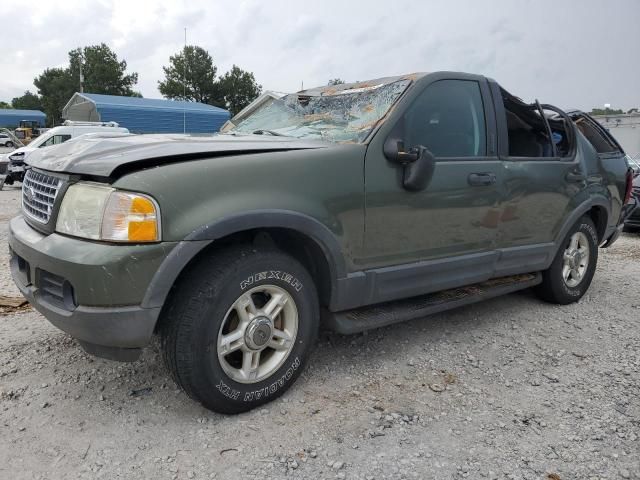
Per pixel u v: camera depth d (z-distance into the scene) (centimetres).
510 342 400
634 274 627
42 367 333
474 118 384
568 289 487
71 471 235
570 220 461
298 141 319
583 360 372
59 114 7644
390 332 410
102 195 250
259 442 261
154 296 248
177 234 250
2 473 232
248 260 272
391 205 328
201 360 262
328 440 264
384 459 251
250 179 273
